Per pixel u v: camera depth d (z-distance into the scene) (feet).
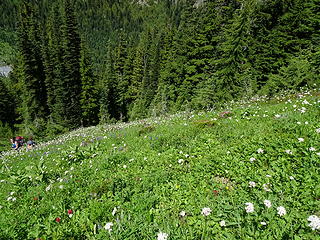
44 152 45.44
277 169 14.90
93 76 150.00
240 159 17.81
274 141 19.01
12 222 14.07
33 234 12.39
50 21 278.87
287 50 80.43
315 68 53.11
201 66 99.81
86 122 152.25
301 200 11.51
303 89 50.57
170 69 123.44
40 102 152.25
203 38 92.73
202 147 22.76
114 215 13.46
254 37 85.56
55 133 118.83
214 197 13.51
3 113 152.25
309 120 22.90
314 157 14.83
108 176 20.27
